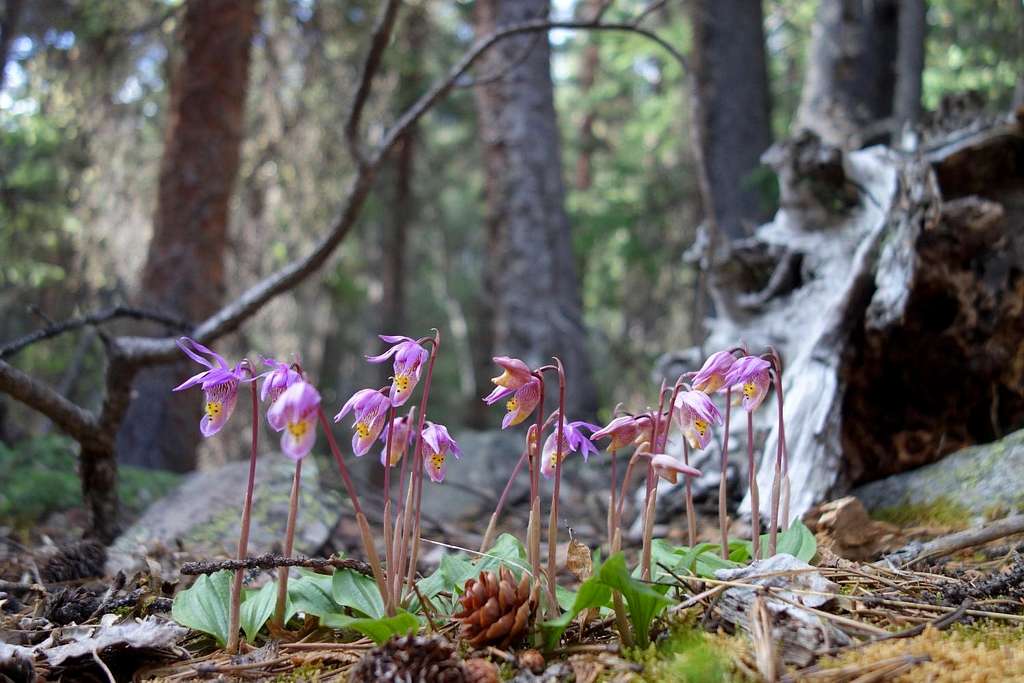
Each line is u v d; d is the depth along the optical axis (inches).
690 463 37.6
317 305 138.9
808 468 33.3
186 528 33.2
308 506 35.2
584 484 50.6
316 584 24.1
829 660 20.7
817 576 22.9
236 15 61.9
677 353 43.3
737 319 40.9
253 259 77.8
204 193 60.4
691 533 25.7
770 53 111.3
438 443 22.8
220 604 23.7
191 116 60.9
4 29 65.9
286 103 79.3
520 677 20.8
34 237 74.3
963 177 35.5
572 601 23.7
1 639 23.2
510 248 69.8
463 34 118.0
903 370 34.8
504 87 69.9
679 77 96.3
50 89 71.6
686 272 108.2
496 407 85.7
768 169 68.4
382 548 35.7
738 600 22.3
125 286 72.9
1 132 71.3
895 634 21.4
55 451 46.1
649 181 103.7
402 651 19.9
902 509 31.4
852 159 37.5
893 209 34.9
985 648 21.0
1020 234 34.6
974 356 34.2
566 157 146.6
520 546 24.7
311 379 21.7
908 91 56.3
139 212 74.8
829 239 38.1
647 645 21.6
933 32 80.0
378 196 119.6
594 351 103.5
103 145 74.0
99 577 29.2
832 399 33.7
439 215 169.0
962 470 31.5
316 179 78.5
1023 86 52.3
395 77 87.9
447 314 207.9
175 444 56.7
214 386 22.0
